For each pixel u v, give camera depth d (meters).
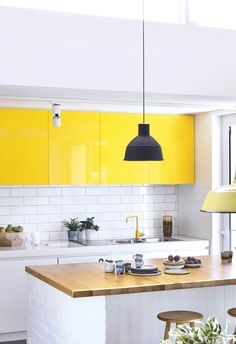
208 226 9.48
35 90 7.12
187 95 7.50
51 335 7.02
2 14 6.78
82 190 9.59
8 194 9.22
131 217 9.62
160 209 10.02
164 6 7.34
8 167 8.82
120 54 7.17
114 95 7.48
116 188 9.77
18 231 8.95
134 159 6.77
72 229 9.38
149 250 9.12
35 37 6.88
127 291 6.38
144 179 9.48
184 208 10.00
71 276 6.93
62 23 6.95
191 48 7.45
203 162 9.60
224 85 7.62
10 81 6.81
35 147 8.92
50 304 7.04
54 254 8.68
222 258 7.85
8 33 6.80
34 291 7.54
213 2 7.54
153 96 7.58
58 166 9.03
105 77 7.12
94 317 6.55
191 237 9.77
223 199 5.23
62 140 9.04
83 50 7.04
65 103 8.33
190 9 7.44
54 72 6.95
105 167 9.27
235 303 7.45
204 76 7.52
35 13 6.87
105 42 7.11
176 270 7.12
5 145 8.80
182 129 9.70
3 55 6.79
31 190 9.33
